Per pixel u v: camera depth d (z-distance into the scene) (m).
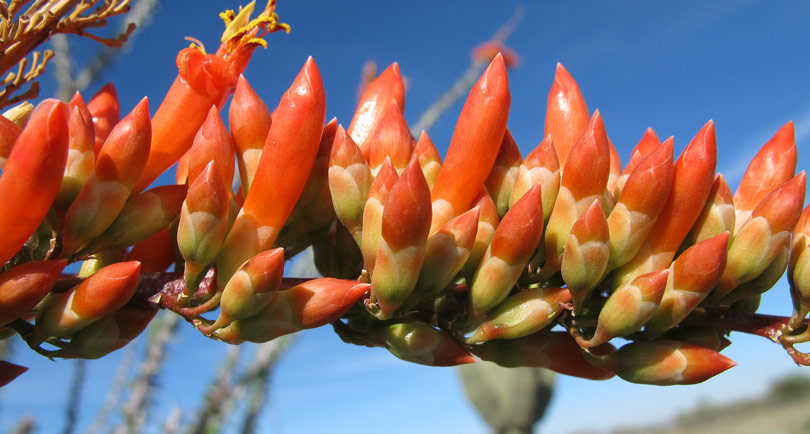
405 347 0.11
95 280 0.10
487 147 0.11
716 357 0.11
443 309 0.11
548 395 0.63
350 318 0.12
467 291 0.11
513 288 0.12
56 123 0.10
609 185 0.13
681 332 0.12
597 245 0.11
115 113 0.13
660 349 0.11
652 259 0.11
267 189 0.11
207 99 0.12
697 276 0.11
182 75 0.12
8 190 0.10
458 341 0.11
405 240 0.10
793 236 0.11
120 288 0.10
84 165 0.11
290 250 0.12
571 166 0.11
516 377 0.62
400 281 0.10
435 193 0.11
